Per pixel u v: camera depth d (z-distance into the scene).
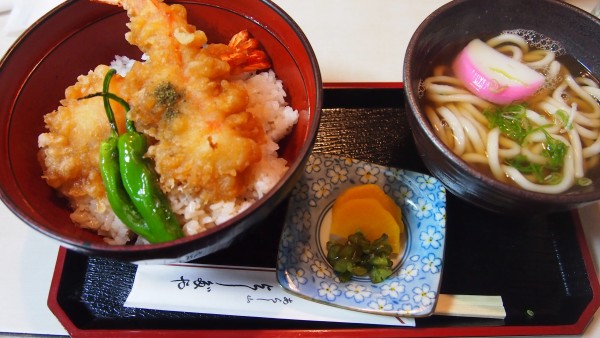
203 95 0.25
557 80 0.30
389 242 0.28
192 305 0.26
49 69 0.29
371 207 0.28
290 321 0.27
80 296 0.27
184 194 0.26
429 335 0.26
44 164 0.27
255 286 0.27
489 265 0.28
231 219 0.22
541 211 0.25
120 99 0.26
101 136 0.27
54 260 0.29
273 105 0.29
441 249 0.27
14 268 0.28
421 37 0.28
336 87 0.32
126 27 0.31
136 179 0.25
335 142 0.32
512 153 0.28
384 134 0.32
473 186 0.25
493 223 0.29
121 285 0.28
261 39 0.30
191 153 0.25
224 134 0.25
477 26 0.31
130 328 0.26
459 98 0.30
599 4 0.36
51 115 0.28
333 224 0.29
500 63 0.30
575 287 0.27
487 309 0.26
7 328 0.27
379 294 0.27
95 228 0.27
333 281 0.27
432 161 0.27
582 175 0.27
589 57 0.30
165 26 0.27
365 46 0.36
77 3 0.28
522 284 0.28
